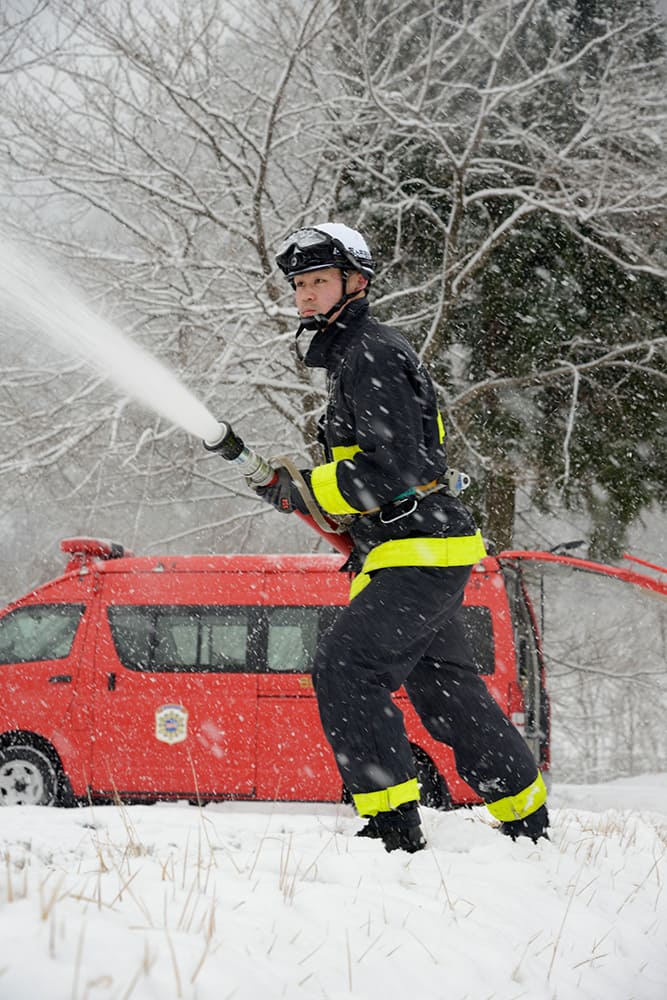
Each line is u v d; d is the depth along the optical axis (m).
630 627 24.14
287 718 9.55
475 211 16.16
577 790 12.73
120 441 16.06
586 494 16.30
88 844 3.53
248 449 3.69
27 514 20.81
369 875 3.16
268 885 2.87
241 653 9.75
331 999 2.07
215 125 15.46
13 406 15.47
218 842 3.71
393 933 2.60
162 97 15.45
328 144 15.62
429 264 16.12
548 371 15.55
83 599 10.03
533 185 15.95
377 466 3.63
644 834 5.05
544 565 10.59
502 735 4.08
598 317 15.95
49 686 9.83
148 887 2.60
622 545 16.16
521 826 4.12
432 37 14.31
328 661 3.68
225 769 9.54
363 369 3.71
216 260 15.28
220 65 14.92
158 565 10.08
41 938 1.85
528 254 15.96
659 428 16.03
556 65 14.58
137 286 14.95
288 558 10.02
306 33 14.78
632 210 14.92
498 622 9.59
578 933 3.08
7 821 4.16
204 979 1.88
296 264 3.80
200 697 9.67
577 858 3.98
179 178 15.05
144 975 1.81
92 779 9.63
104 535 20.44
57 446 14.49
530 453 15.77
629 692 24.77
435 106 15.56
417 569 3.76
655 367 16.06
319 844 3.69
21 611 10.09
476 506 16.50
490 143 15.61
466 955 2.61
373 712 3.64
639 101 15.16
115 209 14.94
